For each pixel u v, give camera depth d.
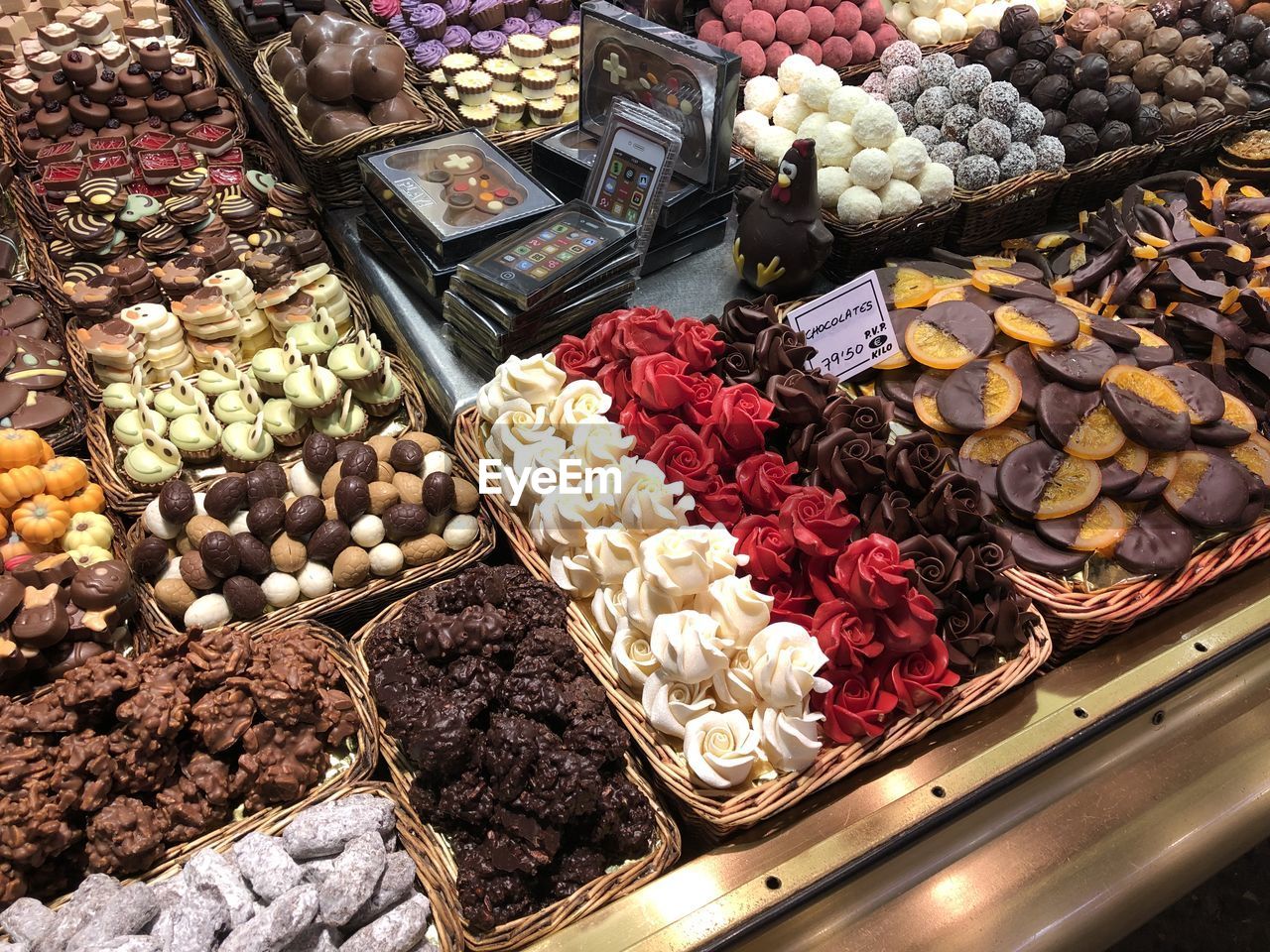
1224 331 2.17
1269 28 2.96
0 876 1.37
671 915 1.41
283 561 1.85
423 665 1.65
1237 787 1.63
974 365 2.06
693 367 1.97
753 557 1.69
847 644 1.59
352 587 1.89
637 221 2.29
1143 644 1.79
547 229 2.21
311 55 2.67
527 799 1.45
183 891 1.38
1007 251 2.61
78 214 2.48
